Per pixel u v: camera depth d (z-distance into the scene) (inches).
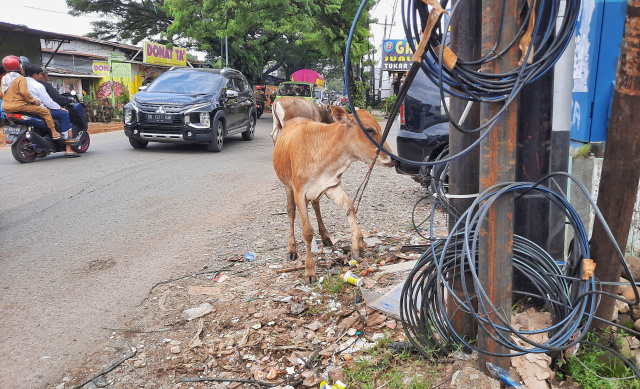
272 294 171.9
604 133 156.8
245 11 936.9
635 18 105.7
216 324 154.3
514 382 107.3
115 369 133.5
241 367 133.0
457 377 111.1
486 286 108.3
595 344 113.9
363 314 153.6
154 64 1104.8
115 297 174.9
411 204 287.3
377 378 122.6
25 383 127.8
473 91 97.7
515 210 142.7
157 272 196.1
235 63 1343.5
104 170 390.3
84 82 1075.9
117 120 948.6
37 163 416.2
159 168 402.9
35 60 847.7
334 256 204.8
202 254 214.5
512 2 94.4
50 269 198.8
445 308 131.1
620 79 110.2
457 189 128.4
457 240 126.3
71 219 264.4
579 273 122.5
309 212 273.4
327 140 174.9
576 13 97.5
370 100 1718.8
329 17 991.0
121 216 270.5
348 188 333.4
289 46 1705.2
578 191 162.9
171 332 151.3
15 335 149.8
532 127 136.0
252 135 621.6
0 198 304.0
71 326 155.3
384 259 196.2
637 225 162.7
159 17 1439.5
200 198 309.9
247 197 313.3
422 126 275.6
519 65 99.2
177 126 466.0
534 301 140.9
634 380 111.1
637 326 127.2
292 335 145.8
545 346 103.3
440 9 86.9
